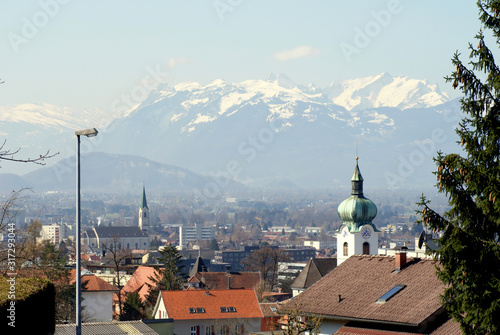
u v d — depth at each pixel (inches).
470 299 2042.3
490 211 2010.3
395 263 3540.8
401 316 3117.6
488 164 2033.7
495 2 2021.4
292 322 3282.5
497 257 2016.5
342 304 3393.2
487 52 2025.1
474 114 2046.0
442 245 2065.7
